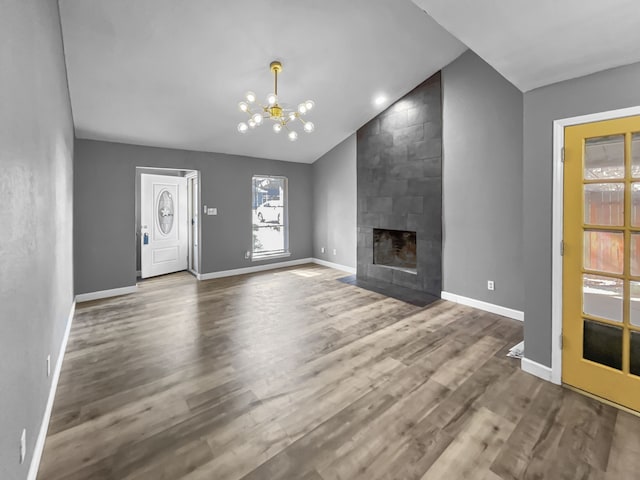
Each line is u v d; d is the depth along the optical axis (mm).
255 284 5039
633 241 1843
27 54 1407
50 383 1962
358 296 4328
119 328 3234
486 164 3619
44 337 1788
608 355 1965
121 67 3143
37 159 1612
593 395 2021
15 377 1218
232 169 5641
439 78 4051
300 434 1728
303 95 4156
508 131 3410
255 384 2213
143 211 5414
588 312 2033
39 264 1667
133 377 2307
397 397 2051
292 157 6258
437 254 4207
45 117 1821
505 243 3488
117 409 1942
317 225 6680
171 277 5582
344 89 4188
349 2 2863
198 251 5379
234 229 5715
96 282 4293
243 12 2785
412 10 3039
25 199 1378
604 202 1941
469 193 3807
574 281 2076
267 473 1472
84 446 1639
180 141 4785
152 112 3939
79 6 2461
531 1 1446
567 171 2074
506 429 1749
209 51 3135
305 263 6762
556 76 2031
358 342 2875
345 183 5875
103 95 3482
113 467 1508
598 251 1977
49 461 1541
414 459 1548
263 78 3678
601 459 1532
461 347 2760
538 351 2273
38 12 1625
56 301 2324
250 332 3119
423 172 4316
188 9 2668
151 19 2693
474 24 1627
